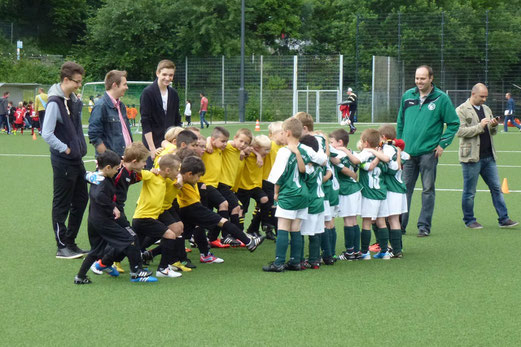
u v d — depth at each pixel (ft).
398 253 25.14
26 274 22.33
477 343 15.89
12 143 77.36
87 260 21.20
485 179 31.37
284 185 22.45
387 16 157.17
